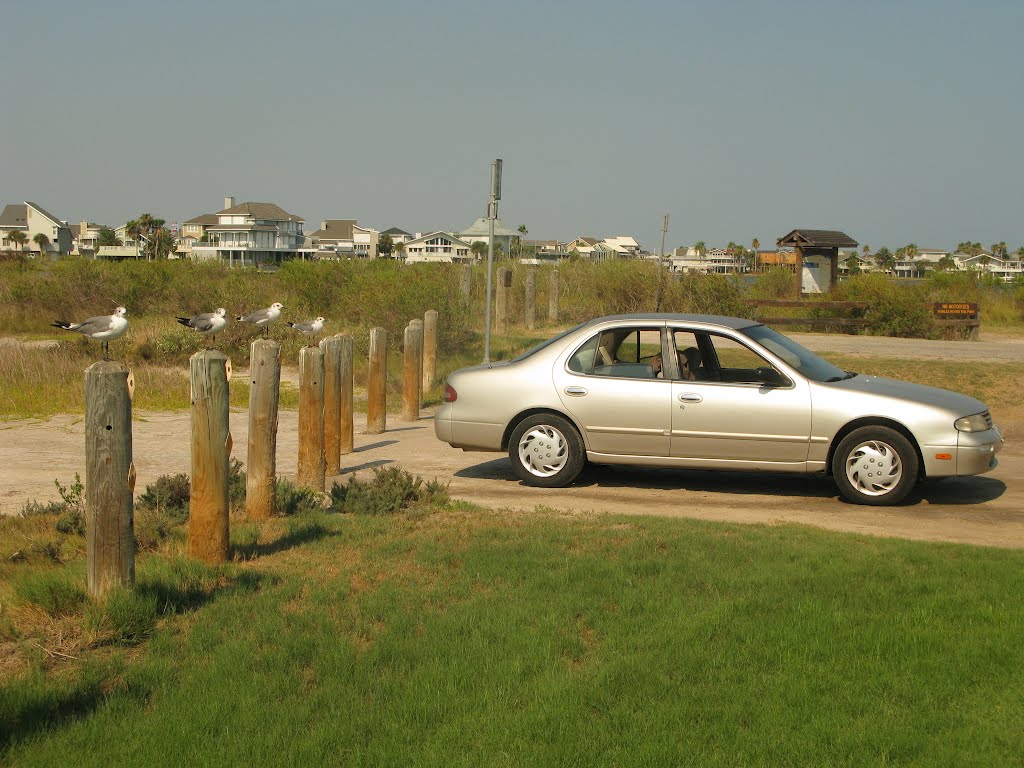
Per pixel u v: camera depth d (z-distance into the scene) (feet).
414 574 20.48
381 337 42.27
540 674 15.69
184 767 12.97
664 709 14.44
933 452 28.99
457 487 31.89
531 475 31.89
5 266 116.98
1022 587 19.63
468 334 68.08
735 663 16.05
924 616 17.78
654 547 22.72
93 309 84.02
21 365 52.39
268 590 19.27
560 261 97.19
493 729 13.92
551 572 20.49
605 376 31.37
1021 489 32.04
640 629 17.46
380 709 14.53
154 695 15.03
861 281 83.05
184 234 341.41
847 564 21.22
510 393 31.91
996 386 51.55
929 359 58.18
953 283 99.14
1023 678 15.43
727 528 25.11
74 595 17.62
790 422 29.81
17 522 24.30
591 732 13.79
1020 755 13.25
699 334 31.40
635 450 31.04
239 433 41.93
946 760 13.05
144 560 20.54
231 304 78.02
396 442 40.52
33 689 14.58
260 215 317.22
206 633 17.02
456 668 15.76
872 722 14.03
